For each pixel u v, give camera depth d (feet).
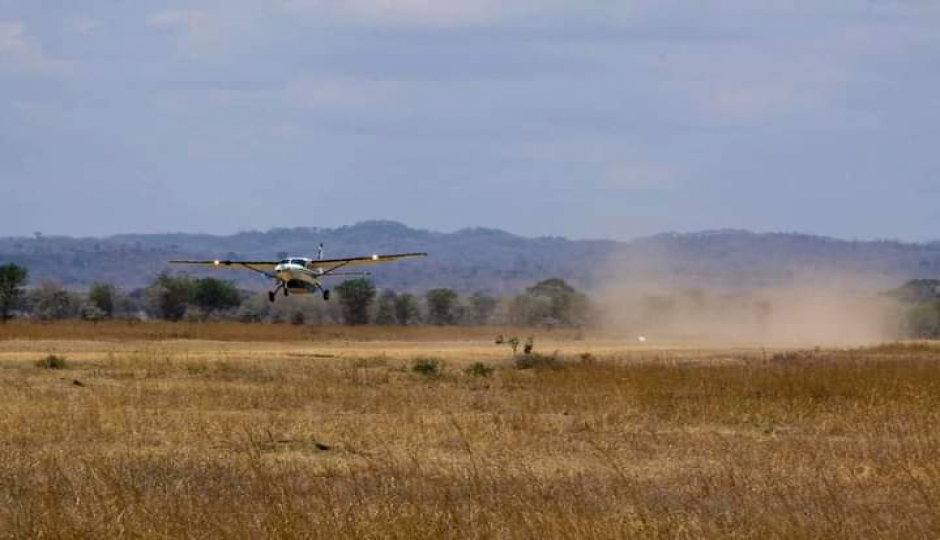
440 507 194.59
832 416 342.64
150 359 519.60
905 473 236.84
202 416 325.42
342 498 207.41
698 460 261.65
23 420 301.22
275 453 265.95
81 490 209.15
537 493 211.00
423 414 345.31
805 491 222.28
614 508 204.13
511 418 329.93
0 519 190.29
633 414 349.41
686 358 633.61
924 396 374.84
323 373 481.05
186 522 181.57
